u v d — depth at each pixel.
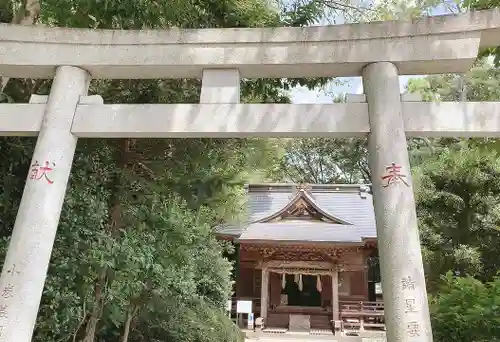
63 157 3.47
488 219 8.61
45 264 3.21
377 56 3.53
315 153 25.75
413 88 6.74
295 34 3.67
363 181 26.56
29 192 3.32
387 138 3.25
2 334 2.95
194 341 7.27
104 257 4.05
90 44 3.82
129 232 4.47
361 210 17.98
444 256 8.94
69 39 3.83
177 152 5.73
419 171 9.70
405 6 4.58
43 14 4.93
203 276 8.99
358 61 3.55
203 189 5.75
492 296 3.96
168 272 4.72
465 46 3.44
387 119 3.31
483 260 8.74
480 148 4.80
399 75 3.72
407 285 2.85
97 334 5.89
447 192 9.16
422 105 3.39
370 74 3.52
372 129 3.35
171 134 3.53
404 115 3.36
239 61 3.69
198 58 3.73
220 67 3.73
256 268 15.45
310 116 3.44
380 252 3.05
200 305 8.33
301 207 16.61
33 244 3.17
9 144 4.42
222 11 5.29
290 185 19.42
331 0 5.54
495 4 4.04
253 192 19.45
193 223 5.63
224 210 7.96
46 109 3.62
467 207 9.16
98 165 4.89
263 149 6.86
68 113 3.60
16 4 5.00
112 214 5.24
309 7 5.42
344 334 14.05
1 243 4.02
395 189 3.09
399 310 2.81
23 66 3.82
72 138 3.59
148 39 3.80
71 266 4.08
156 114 3.56
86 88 3.86
